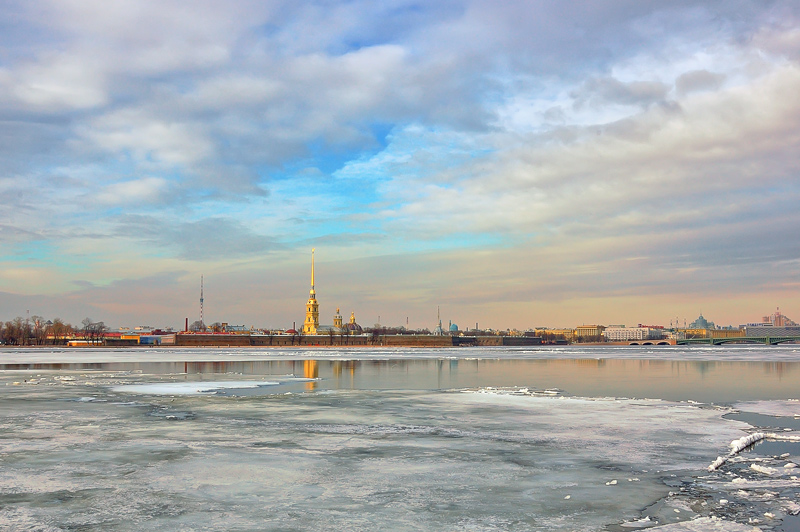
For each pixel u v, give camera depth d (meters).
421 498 20.94
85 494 21.16
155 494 21.19
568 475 24.12
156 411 42.25
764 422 37.97
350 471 24.59
